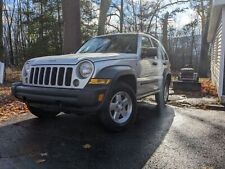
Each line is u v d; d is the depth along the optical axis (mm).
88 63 4988
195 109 7984
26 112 7250
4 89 11336
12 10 37625
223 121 6520
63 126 5867
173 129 5770
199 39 39844
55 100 5004
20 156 4242
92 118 6531
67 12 10336
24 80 5750
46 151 4449
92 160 4117
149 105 8438
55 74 5191
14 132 5441
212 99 9477
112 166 3916
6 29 37500
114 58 5512
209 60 28875
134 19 36031
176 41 41000
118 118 5523
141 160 4121
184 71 12289
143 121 6422
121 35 6941
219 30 11406
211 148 4645
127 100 5711
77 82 4945
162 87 8016
